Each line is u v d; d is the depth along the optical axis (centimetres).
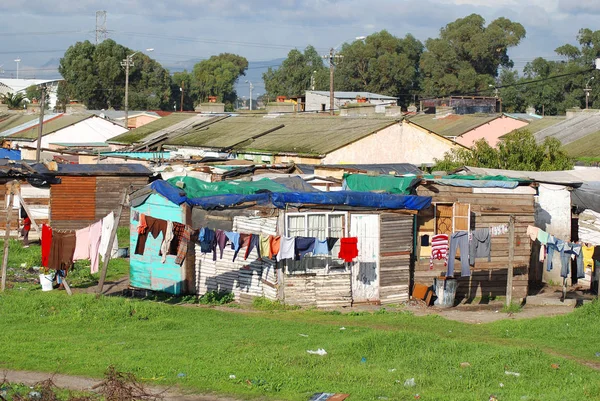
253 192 2312
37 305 2008
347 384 1396
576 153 3919
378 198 2306
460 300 2452
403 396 1327
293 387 1374
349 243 2178
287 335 1797
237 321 1967
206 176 3039
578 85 8912
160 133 5494
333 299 2286
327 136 4244
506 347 1669
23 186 3456
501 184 2483
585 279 2716
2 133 6488
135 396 1148
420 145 4184
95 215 3553
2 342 1672
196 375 1426
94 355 1566
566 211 2670
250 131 4834
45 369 1467
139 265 2480
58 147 5772
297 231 2220
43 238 2097
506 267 2500
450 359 1566
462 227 2445
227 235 2123
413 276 2428
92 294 2141
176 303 2305
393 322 2062
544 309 2328
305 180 2642
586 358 1691
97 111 7719
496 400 1308
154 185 2375
